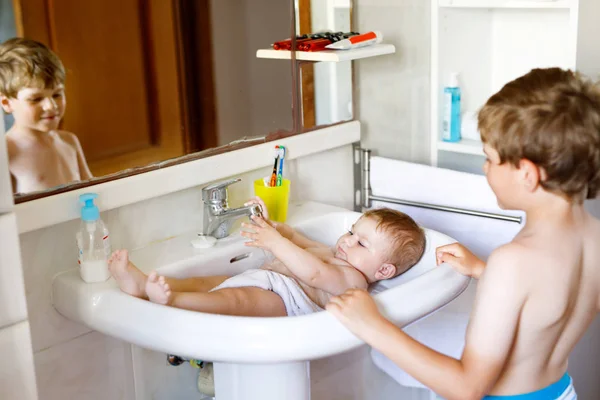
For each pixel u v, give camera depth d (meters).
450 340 1.73
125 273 1.29
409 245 1.53
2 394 1.02
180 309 1.22
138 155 1.50
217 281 1.47
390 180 1.93
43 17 1.34
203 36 1.59
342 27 1.88
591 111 1.06
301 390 1.33
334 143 1.88
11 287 1.00
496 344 1.11
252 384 1.32
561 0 1.77
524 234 1.15
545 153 1.07
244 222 1.52
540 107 1.06
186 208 1.60
